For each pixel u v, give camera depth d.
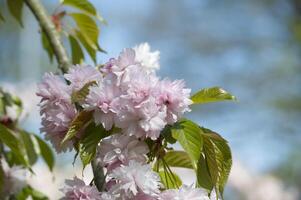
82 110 1.16
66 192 1.15
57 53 1.40
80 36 1.50
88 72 1.18
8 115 1.57
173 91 1.13
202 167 1.17
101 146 1.14
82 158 1.15
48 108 1.19
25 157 1.51
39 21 1.43
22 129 1.56
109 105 1.14
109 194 1.12
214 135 1.17
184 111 1.14
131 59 1.15
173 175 1.17
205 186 1.16
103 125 1.14
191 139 1.14
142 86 1.13
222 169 1.16
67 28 1.49
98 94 1.14
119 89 1.14
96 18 1.58
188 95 1.15
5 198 1.54
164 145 1.15
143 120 1.12
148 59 1.29
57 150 1.19
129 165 1.12
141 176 1.11
